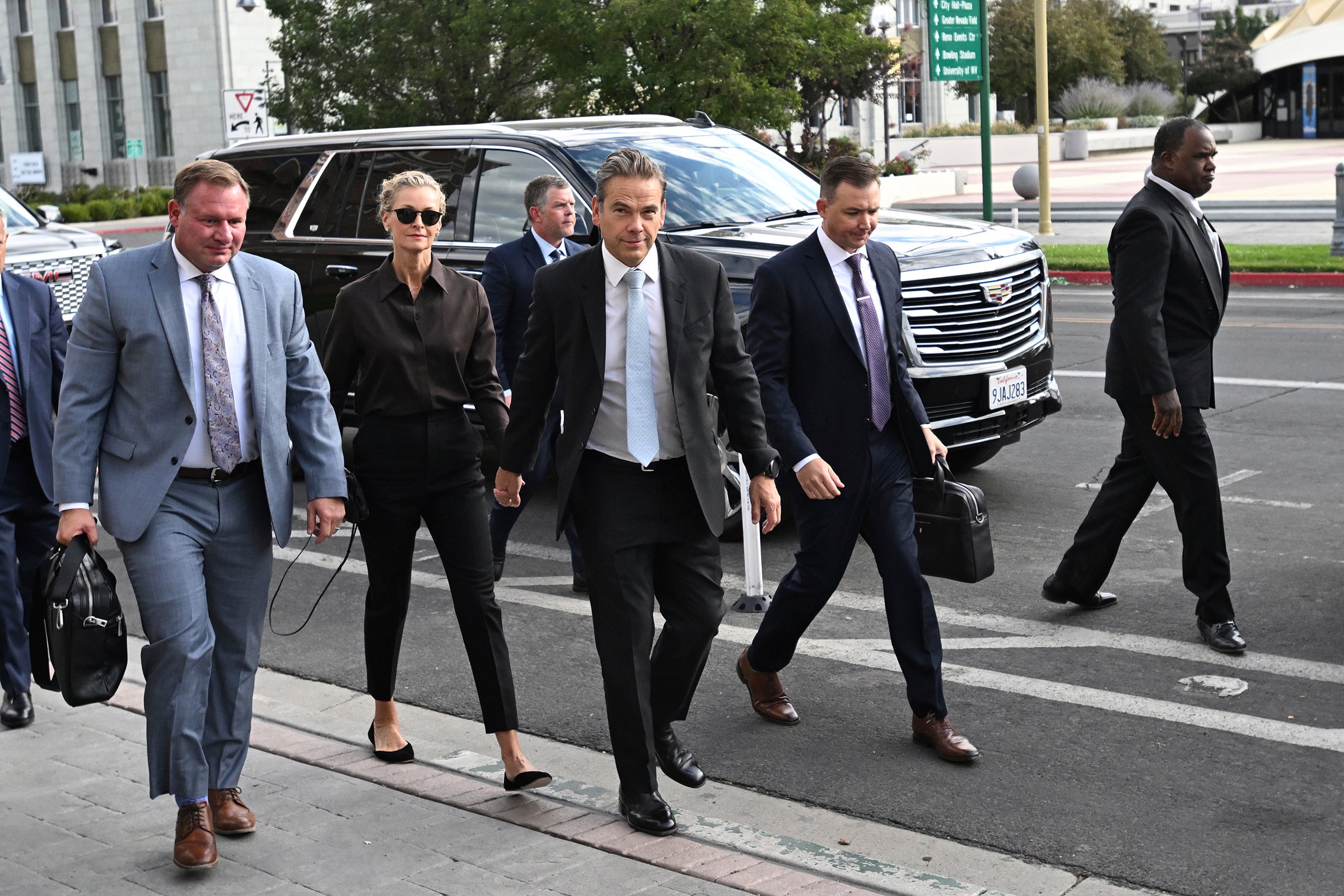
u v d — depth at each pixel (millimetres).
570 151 8742
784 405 4785
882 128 53938
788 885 3869
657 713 4473
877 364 4828
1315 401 10711
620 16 20906
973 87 60688
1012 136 51719
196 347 4188
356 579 7543
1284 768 4688
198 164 4129
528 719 5449
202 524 4238
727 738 5160
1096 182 39281
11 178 48750
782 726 5262
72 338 4188
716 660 6027
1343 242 18859
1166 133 5594
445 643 6426
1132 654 5844
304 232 9695
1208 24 81938
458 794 4605
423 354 4664
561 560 7723
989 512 8188
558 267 4266
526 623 6617
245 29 43594
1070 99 60125
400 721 5484
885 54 29734
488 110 25094
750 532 6617
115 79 46688
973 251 7867
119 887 3984
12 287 5316
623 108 22062
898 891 3859
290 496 4332
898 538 4828
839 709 5410
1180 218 5590
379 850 4176
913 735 5031
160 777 4145
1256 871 3990
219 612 4336
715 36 20922
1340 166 18766
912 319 7555
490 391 4863
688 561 4320
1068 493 8586
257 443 4289
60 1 47656
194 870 4055
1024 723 5184
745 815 4492
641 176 4070
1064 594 6383
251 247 9867
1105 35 62562
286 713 5523
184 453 4172
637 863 4039
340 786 4703
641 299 4199
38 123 49344
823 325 4797
